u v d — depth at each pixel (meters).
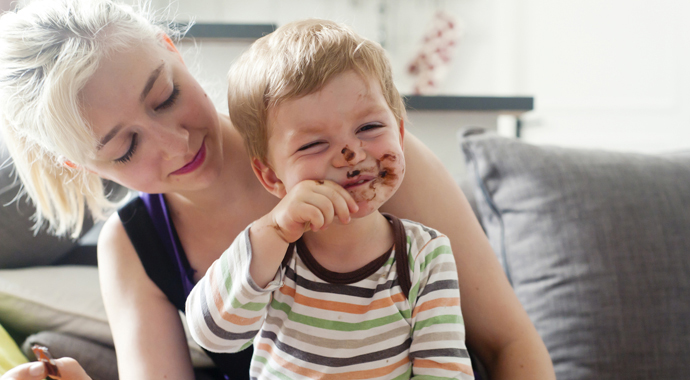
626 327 0.97
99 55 0.62
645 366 0.95
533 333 0.79
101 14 0.66
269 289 0.61
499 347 0.79
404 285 0.66
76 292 1.10
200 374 1.02
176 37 0.93
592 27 3.18
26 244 1.21
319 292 0.67
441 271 0.68
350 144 0.59
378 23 3.71
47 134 0.67
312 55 0.61
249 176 0.82
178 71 0.70
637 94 3.09
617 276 0.99
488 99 1.64
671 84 2.98
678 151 1.19
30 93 0.66
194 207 0.81
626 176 1.08
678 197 1.05
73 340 1.02
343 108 0.59
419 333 0.66
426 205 0.83
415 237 0.70
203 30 1.61
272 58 0.64
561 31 3.27
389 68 0.69
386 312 0.65
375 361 0.65
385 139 0.60
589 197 1.05
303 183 0.59
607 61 3.15
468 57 3.70
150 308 0.84
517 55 3.40
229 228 0.83
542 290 1.03
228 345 0.64
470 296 0.80
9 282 1.11
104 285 0.87
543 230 1.06
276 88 0.61
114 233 0.89
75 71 0.61
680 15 2.91
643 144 3.09
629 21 3.06
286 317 0.68
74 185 0.86
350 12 3.71
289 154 0.61
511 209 1.11
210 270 0.65
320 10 3.68
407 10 3.71
